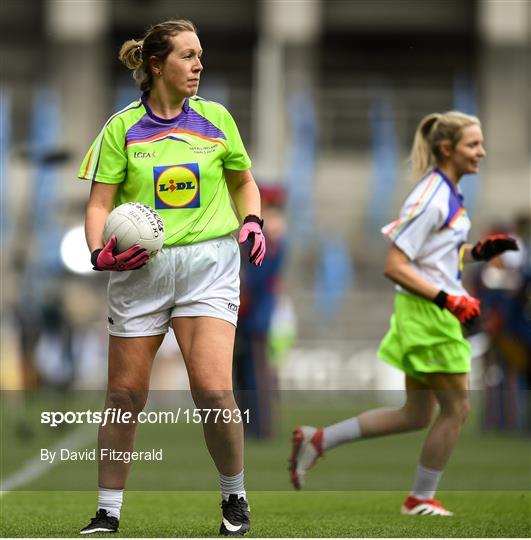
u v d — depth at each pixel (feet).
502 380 147.54
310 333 315.58
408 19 435.94
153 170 61.31
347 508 79.10
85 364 248.93
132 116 61.98
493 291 146.51
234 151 63.05
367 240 349.20
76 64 414.82
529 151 420.36
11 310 277.64
